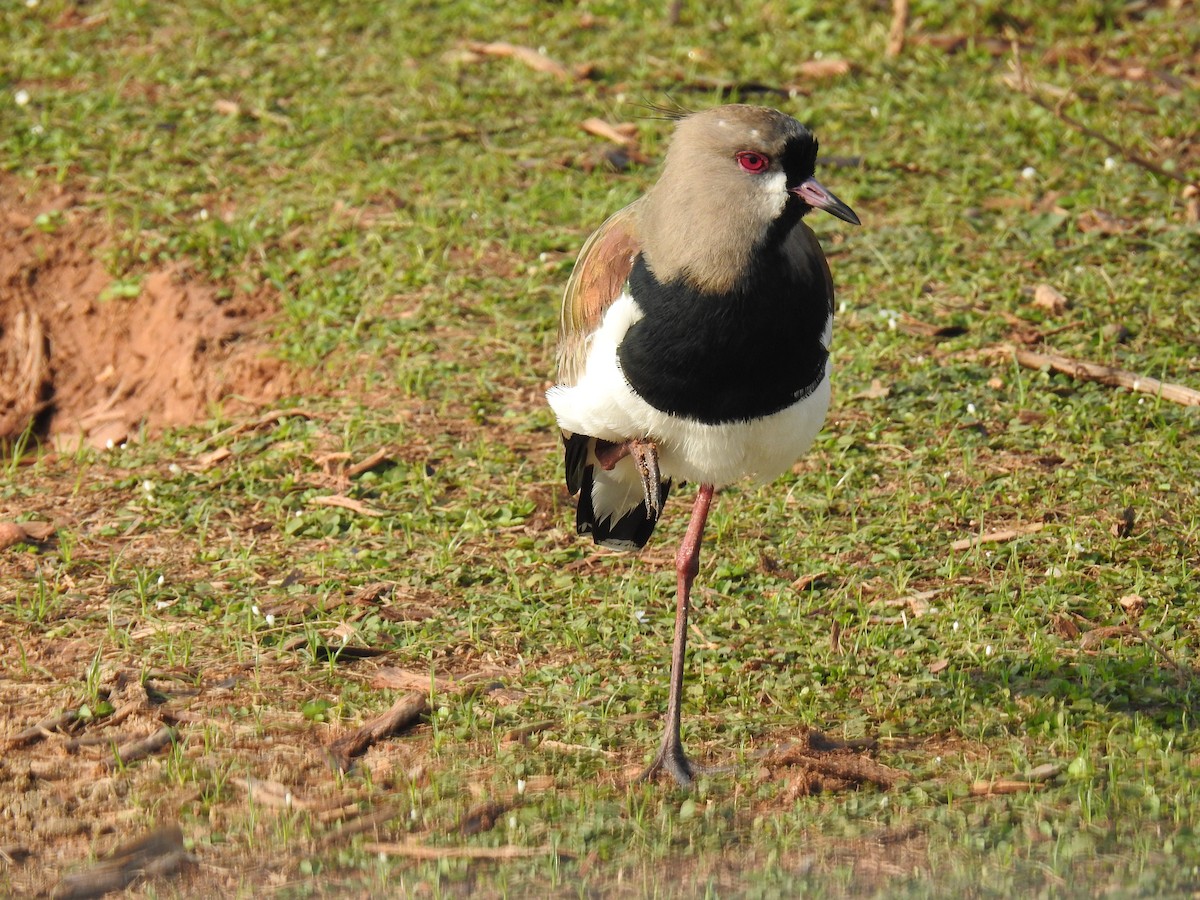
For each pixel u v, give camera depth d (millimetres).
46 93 19547
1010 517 11836
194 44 20844
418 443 13242
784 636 10453
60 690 9883
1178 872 7770
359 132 18469
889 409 13422
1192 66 19438
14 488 12984
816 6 21203
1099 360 13852
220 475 12891
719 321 8680
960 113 18438
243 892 7918
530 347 14625
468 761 9102
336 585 11234
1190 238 15625
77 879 8078
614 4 21531
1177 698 9523
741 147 8641
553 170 17516
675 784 8805
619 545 10469
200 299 15859
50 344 16484
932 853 8055
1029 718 9344
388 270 15773
